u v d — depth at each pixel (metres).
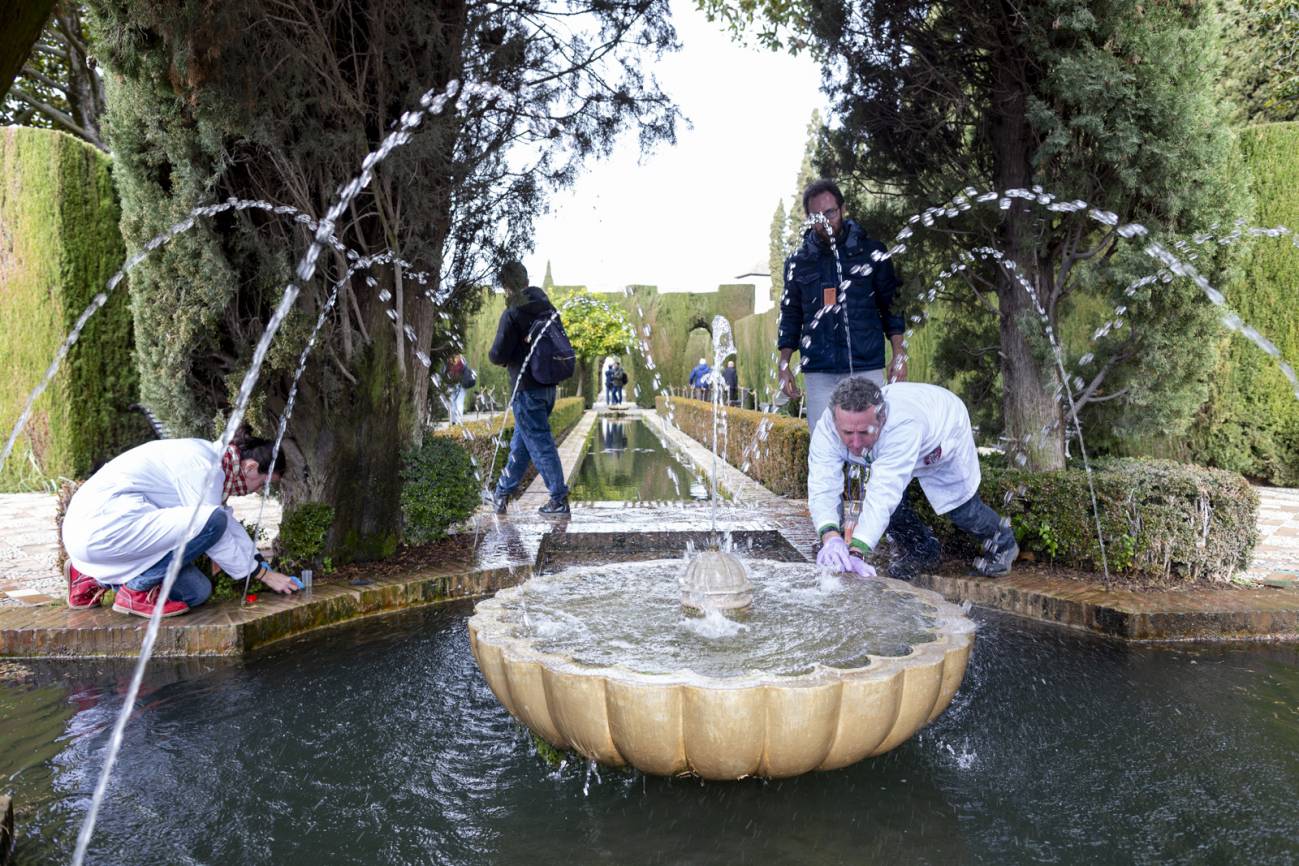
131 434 8.24
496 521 5.34
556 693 1.81
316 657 2.99
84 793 1.91
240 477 3.36
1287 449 7.78
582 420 21.64
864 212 5.02
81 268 7.80
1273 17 9.33
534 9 4.82
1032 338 4.28
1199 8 3.90
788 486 6.64
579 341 22.92
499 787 1.95
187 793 1.92
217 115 3.32
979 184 4.60
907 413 2.90
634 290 30.67
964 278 4.97
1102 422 4.66
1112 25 3.87
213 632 2.99
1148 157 3.89
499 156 4.79
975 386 5.41
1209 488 3.56
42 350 7.72
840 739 1.74
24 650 2.96
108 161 8.02
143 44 3.26
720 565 2.27
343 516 4.03
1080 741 2.17
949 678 1.95
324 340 3.94
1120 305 4.10
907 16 4.58
